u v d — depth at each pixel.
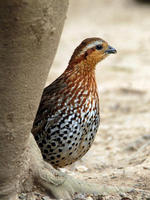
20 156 10.66
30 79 9.44
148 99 29.31
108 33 53.94
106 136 23.00
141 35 51.81
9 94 9.41
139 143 21.05
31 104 9.90
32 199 11.87
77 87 14.32
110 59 42.09
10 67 9.05
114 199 12.72
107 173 16.34
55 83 14.74
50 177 12.37
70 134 14.17
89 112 14.34
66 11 9.38
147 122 24.44
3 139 9.98
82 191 12.79
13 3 8.19
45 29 8.87
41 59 9.35
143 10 68.38
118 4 73.25
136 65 39.19
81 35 53.50
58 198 12.30
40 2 8.41
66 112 14.13
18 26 8.52
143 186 13.84
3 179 10.70
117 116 26.53
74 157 14.75
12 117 9.77
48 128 14.29
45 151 14.52
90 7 72.19
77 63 14.62
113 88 32.28
